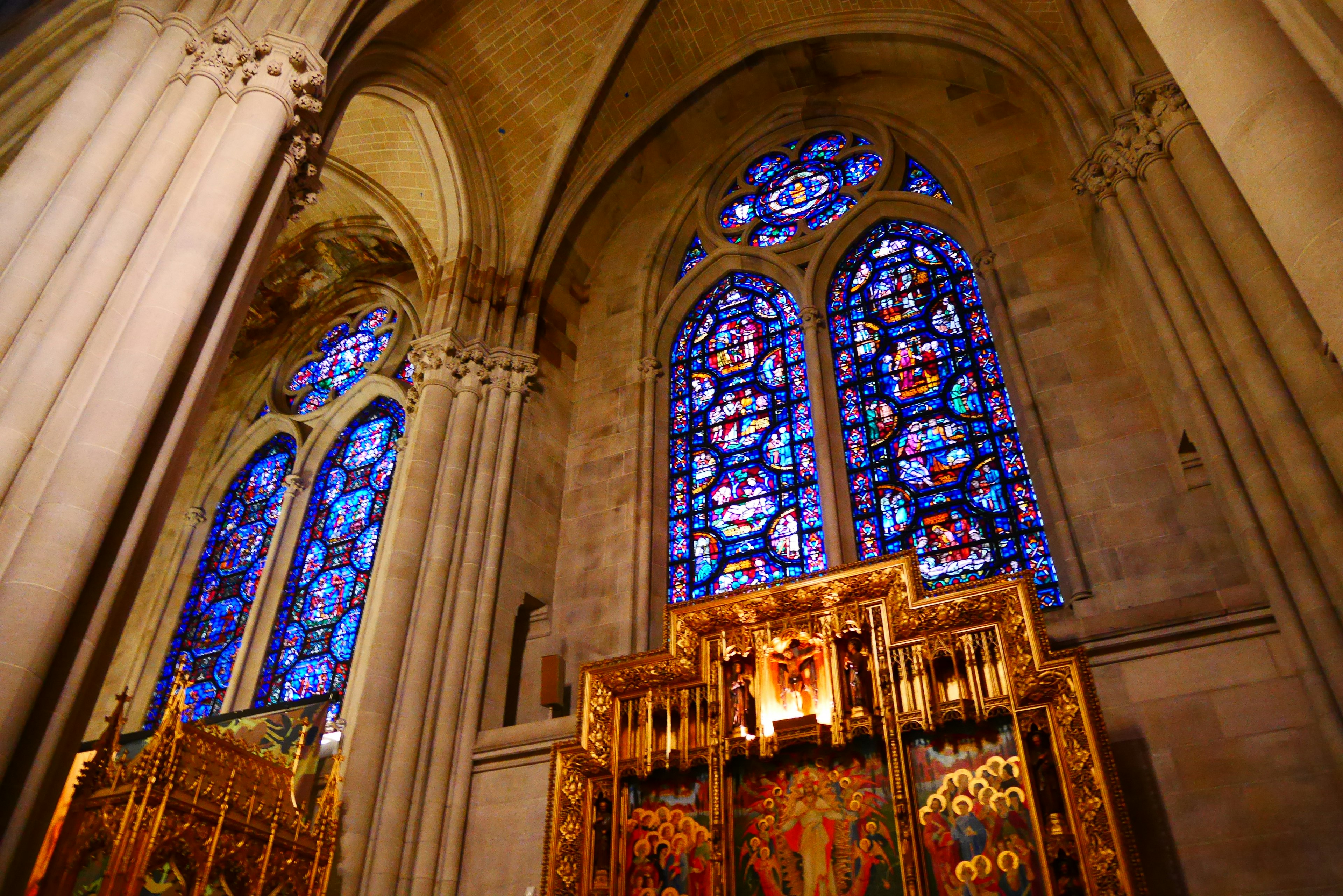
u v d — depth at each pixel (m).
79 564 8.64
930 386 16.16
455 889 13.10
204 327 10.80
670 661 12.05
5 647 7.98
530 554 16.50
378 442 21.50
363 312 24.19
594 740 12.02
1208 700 10.58
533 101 19.34
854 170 19.45
